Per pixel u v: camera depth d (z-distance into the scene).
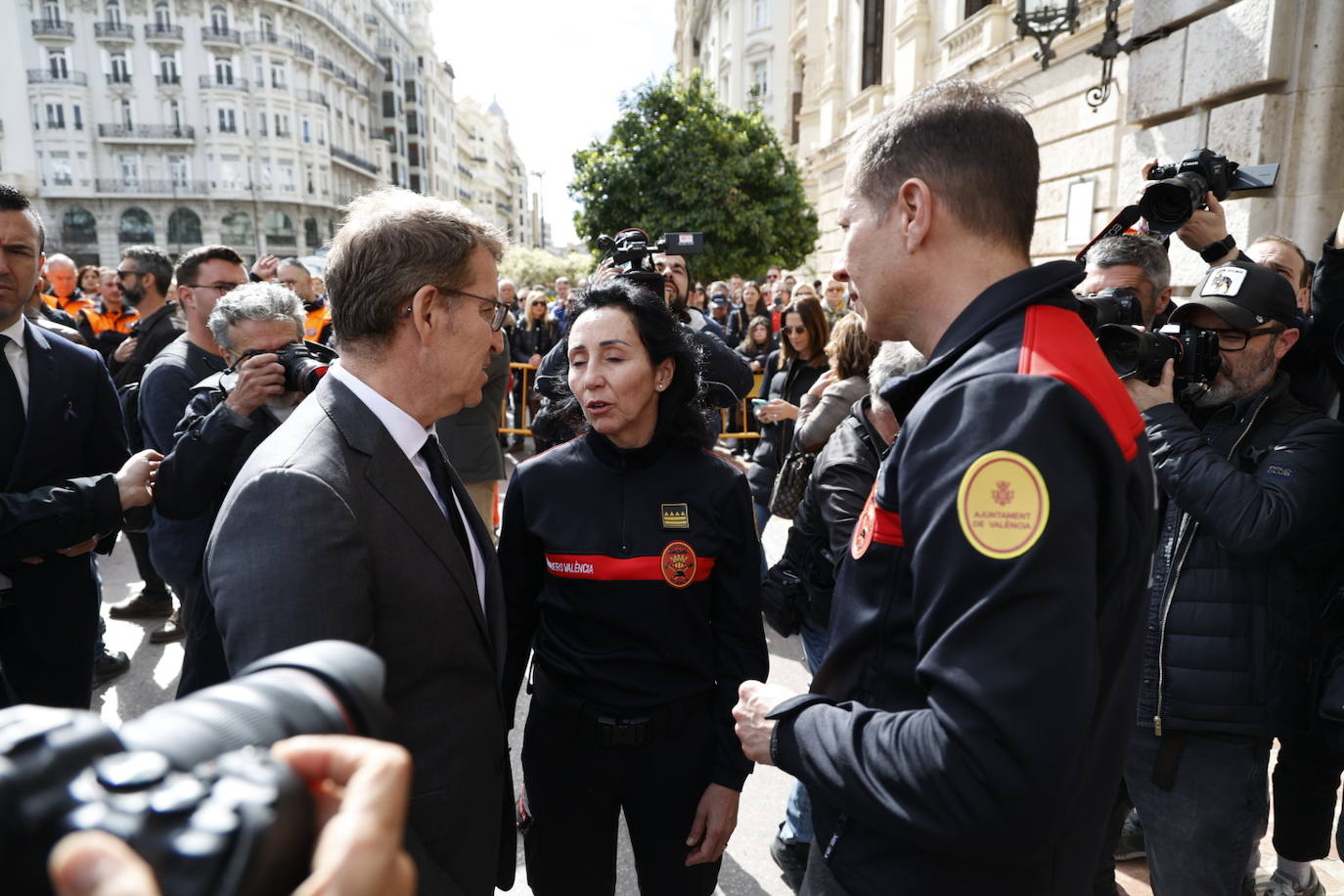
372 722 0.57
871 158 1.05
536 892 1.83
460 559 1.28
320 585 1.08
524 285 33.84
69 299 6.86
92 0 49.94
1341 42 3.54
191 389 2.58
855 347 2.96
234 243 54.91
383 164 71.62
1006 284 0.97
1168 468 1.75
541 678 1.79
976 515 0.84
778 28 25.95
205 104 52.72
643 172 16.52
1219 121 3.98
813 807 1.14
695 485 1.75
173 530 2.75
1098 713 0.92
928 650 0.88
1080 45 6.68
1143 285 2.22
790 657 3.97
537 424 2.97
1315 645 1.76
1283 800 2.21
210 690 0.51
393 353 1.27
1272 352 1.84
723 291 12.05
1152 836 1.87
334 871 0.40
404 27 76.56
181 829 0.37
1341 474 1.71
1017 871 0.93
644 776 1.72
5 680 2.12
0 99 48.94
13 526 1.95
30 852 0.37
